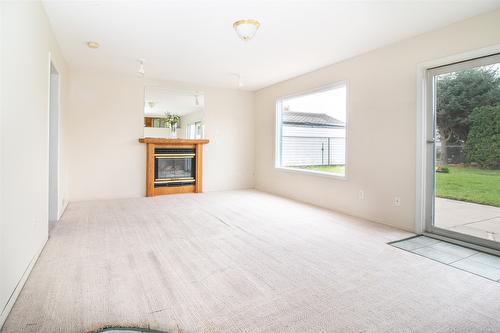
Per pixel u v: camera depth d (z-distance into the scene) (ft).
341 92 15.96
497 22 9.05
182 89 20.04
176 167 20.20
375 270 7.90
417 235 11.05
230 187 22.13
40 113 8.77
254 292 6.65
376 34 11.28
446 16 9.67
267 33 11.33
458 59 10.05
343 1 8.84
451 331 5.31
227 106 21.76
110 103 18.03
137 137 18.85
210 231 11.35
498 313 5.89
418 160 11.23
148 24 10.63
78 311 5.77
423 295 6.58
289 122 20.75
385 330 5.31
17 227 6.31
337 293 6.64
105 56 14.42
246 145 22.62
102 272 7.56
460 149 10.28
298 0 8.81
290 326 5.40
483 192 9.69
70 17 10.03
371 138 13.16
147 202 17.03
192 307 6.00
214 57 14.42
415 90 11.34
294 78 18.30
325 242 10.16
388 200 12.42
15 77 6.25
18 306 5.90
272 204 16.63
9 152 5.80
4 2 5.55
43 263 8.05
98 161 17.84
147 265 8.07
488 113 9.53
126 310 5.84
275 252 9.18
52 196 12.59
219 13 9.73
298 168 20.21
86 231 11.10
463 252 9.28
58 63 12.65
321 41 12.09
